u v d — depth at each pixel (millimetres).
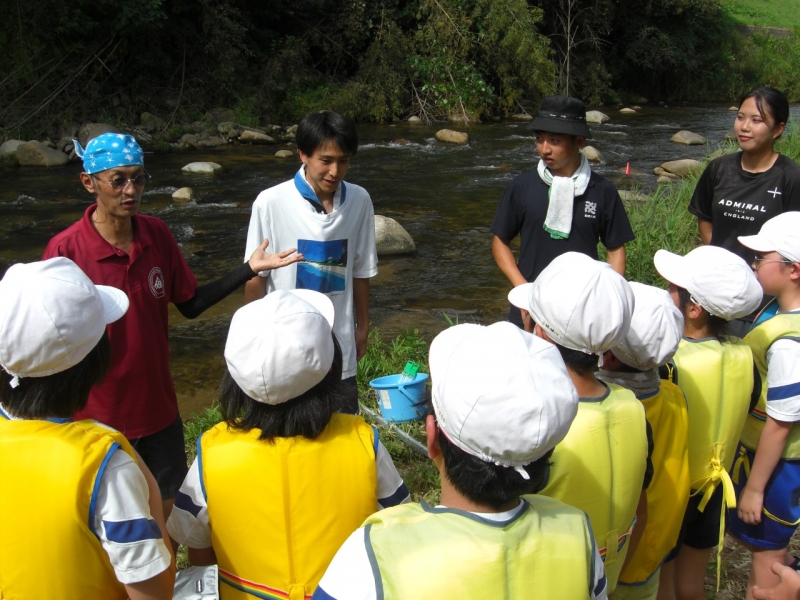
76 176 12500
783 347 2537
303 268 3221
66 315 1670
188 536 1932
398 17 20938
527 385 1483
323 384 1922
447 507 1536
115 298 2041
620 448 1964
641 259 6418
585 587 1532
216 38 17672
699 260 2498
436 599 1428
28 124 15070
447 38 19906
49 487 1603
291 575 1847
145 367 2791
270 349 1780
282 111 18750
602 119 19422
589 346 1957
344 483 1857
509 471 1504
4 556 1647
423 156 14766
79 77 16219
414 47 20344
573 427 1932
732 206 3969
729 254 2490
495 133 17984
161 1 16219
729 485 2426
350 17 20281
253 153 15078
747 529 2736
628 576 2289
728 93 27094
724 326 2547
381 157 14641
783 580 2246
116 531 1635
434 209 10555
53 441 1646
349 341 3355
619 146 15633
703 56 26719
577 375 2012
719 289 2404
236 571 1883
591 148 14117
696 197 4199
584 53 24109
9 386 1703
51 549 1612
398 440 4035
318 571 1854
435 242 8945
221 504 1853
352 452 1878
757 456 2602
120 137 2680
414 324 6367
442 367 1572
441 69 19922
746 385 2473
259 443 1840
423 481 3715
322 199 3227
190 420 4699
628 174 12398
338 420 1952
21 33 15430
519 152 15242
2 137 14469
